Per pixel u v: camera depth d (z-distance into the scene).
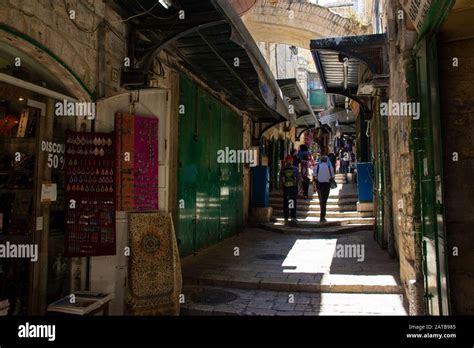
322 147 29.22
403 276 5.05
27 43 3.29
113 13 4.63
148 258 4.36
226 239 9.09
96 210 4.18
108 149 4.27
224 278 5.72
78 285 4.16
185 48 5.89
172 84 6.36
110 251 4.18
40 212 3.97
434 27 3.26
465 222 3.39
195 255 7.13
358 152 16.34
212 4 4.26
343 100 15.42
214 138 8.34
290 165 11.06
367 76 7.65
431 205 3.59
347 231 9.79
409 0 3.31
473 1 2.84
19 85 3.46
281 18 11.16
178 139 6.41
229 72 7.06
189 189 6.88
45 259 4.02
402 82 4.41
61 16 3.71
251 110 10.92
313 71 23.52
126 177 4.34
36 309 3.90
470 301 3.34
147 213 4.45
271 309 4.62
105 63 4.41
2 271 3.97
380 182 7.76
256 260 6.99
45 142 4.06
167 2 4.30
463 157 3.44
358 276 5.67
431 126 3.48
